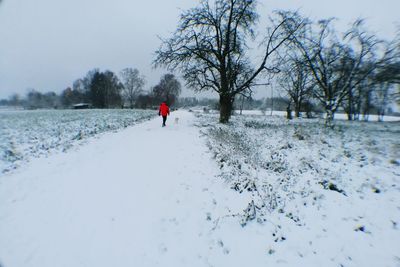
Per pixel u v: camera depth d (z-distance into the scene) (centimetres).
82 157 793
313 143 1025
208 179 600
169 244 360
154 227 397
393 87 1609
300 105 3816
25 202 468
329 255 336
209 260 333
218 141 980
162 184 564
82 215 423
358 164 690
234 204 482
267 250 353
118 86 8544
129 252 337
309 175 618
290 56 1756
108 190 526
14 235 364
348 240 363
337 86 1731
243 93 1800
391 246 344
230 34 1805
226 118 1895
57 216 419
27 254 326
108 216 423
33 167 685
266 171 658
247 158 743
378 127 1895
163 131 1409
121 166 694
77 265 310
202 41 1706
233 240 376
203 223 418
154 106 8100
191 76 1773
